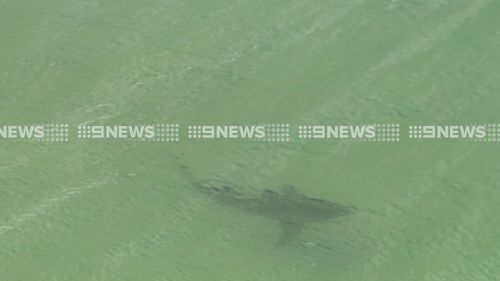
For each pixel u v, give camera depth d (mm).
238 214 43781
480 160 46688
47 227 42938
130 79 50188
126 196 44594
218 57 51625
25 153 46344
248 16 54188
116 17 54062
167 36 52844
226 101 49281
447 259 42031
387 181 45656
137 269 41188
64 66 50781
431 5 54625
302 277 41031
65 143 47000
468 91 50062
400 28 53656
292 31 53312
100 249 42062
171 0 54656
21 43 52062
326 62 51500
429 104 49375
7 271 40875
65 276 40781
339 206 44156
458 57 51875
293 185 45250
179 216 43688
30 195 44375
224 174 45781
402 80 50562
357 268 41531
